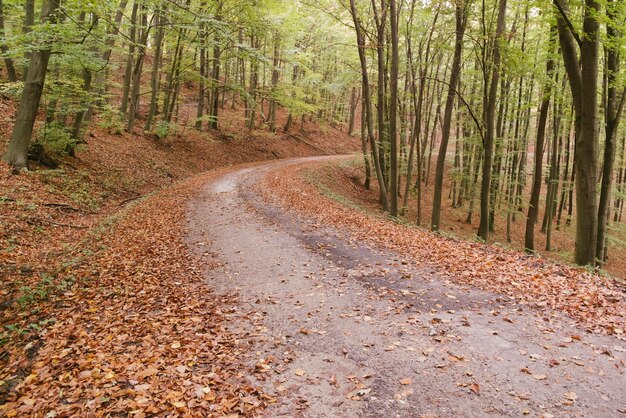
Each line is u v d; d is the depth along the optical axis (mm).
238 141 35594
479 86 20516
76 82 17266
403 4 20078
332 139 48062
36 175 14797
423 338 5668
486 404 4230
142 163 22844
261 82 41062
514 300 6773
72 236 11945
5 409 4543
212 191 19734
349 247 10523
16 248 10008
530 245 16016
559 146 25812
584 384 4469
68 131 17875
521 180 28609
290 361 5355
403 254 9695
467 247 10234
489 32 14391
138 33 26000
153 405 4406
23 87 15109
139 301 7703
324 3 20562
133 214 14516
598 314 6121
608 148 11523
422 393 4477
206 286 8477
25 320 6992
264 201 17094
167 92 27641
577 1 10352
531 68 14492
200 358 5480
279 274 8883
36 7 18156
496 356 5105
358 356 5344
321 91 43781
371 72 27766
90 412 4340
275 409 4367
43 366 5457
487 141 14398
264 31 25172
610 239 20984
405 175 33750
